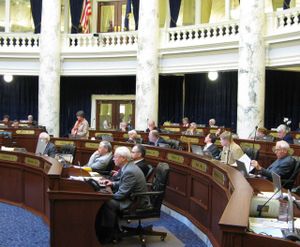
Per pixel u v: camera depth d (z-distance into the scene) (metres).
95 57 14.61
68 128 17.02
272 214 3.72
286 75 14.08
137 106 13.44
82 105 16.92
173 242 5.27
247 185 3.80
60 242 4.40
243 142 9.00
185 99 15.80
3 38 15.26
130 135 9.37
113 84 16.59
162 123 16.02
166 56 13.60
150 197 5.25
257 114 10.94
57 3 14.53
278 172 5.72
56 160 6.04
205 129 12.86
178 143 8.70
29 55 15.02
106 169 7.03
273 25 11.13
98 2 17.34
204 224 5.48
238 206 2.90
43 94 14.47
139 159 6.18
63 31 16.94
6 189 7.08
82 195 4.40
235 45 11.95
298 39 10.35
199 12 15.78
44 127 13.08
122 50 14.24
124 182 4.98
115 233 5.02
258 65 10.98
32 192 6.58
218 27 12.53
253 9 10.96
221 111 15.05
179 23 16.09
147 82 13.27
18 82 17.34
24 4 17.70
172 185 6.83
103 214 4.88
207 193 5.44
